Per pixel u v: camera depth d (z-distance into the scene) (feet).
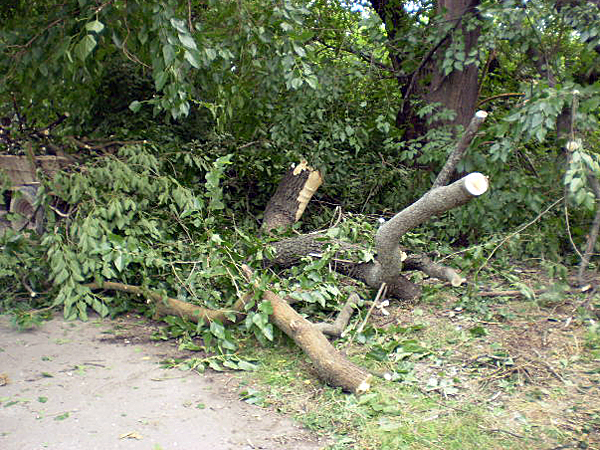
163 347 13.14
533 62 21.70
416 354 11.94
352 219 18.49
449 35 21.89
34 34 13.97
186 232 17.52
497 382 10.54
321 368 10.69
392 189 24.32
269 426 9.22
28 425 9.21
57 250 14.75
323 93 20.24
